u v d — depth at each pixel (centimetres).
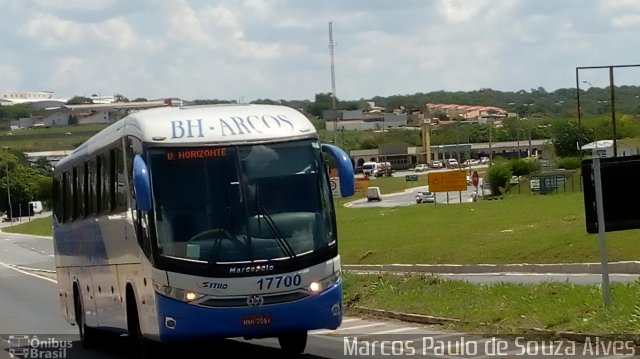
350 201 10894
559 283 1955
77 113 16675
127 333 1476
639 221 1518
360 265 4191
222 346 1628
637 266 2864
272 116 1346
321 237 1283
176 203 1274
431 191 8562
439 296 2005
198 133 1307
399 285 2253
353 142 18475
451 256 3869
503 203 6312
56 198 2133
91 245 1711
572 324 1440
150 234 1271
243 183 1282
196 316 1240
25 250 7300
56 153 14350
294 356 1452
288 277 1256
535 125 19012
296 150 1312
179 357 1481
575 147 12112
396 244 4534
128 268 1422
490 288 1989
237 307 1243
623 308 1440
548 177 8488
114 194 1506
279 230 1271
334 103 11788
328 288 1275
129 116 1420
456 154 18150
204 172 1286
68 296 1997
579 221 4191
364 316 1983
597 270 3028
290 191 1291
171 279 1248
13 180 13475
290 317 1254
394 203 9869
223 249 1254
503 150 18462
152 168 1288
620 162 1506
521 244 3697
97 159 1642
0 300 3166
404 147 17862
